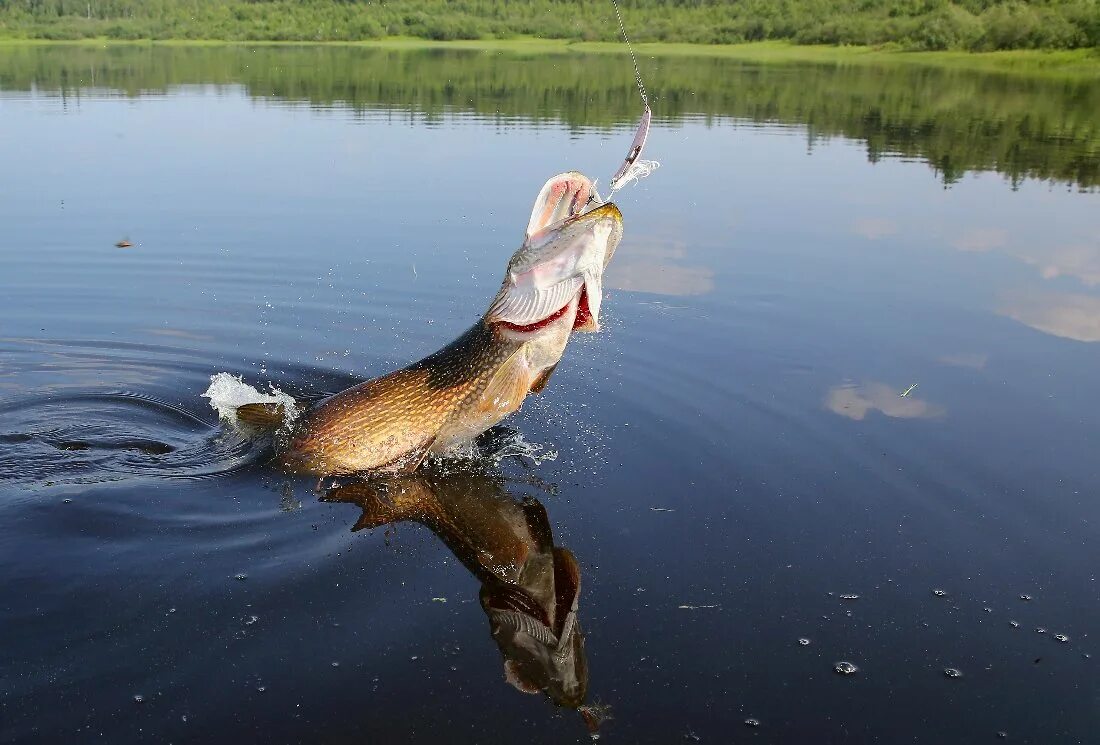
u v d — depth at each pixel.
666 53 51.66
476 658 4.87
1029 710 4.63
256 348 8.95
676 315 9.96
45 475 6.51
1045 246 12.90
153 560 5.61
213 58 43.84
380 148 18.62
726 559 5.75
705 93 30.12
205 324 9.56
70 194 14.61
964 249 12.71
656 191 15.82
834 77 36.84
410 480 6.66
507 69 38.69
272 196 14.72
